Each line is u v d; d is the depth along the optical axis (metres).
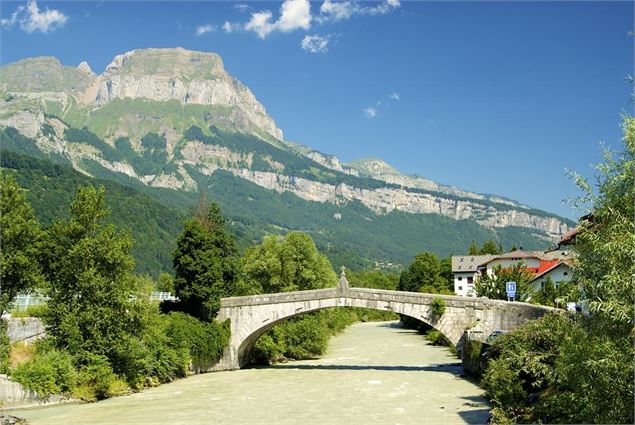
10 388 37.59
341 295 60.88
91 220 44.03
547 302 68.88
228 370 59.72
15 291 40.03
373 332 109.88
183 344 53.69
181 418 35.03
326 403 39.75
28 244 40.91
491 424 30.81
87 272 41.78
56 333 42.78
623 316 17.86
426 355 69.81
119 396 43.44
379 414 35.56
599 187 19.19
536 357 27.69
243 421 34.06
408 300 59.41
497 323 56.12
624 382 18.67
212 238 61.12
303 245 79.31
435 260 130.25
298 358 70.00
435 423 32.50
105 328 43.12
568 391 22.06
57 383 40.19
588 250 19.48
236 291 74.25
